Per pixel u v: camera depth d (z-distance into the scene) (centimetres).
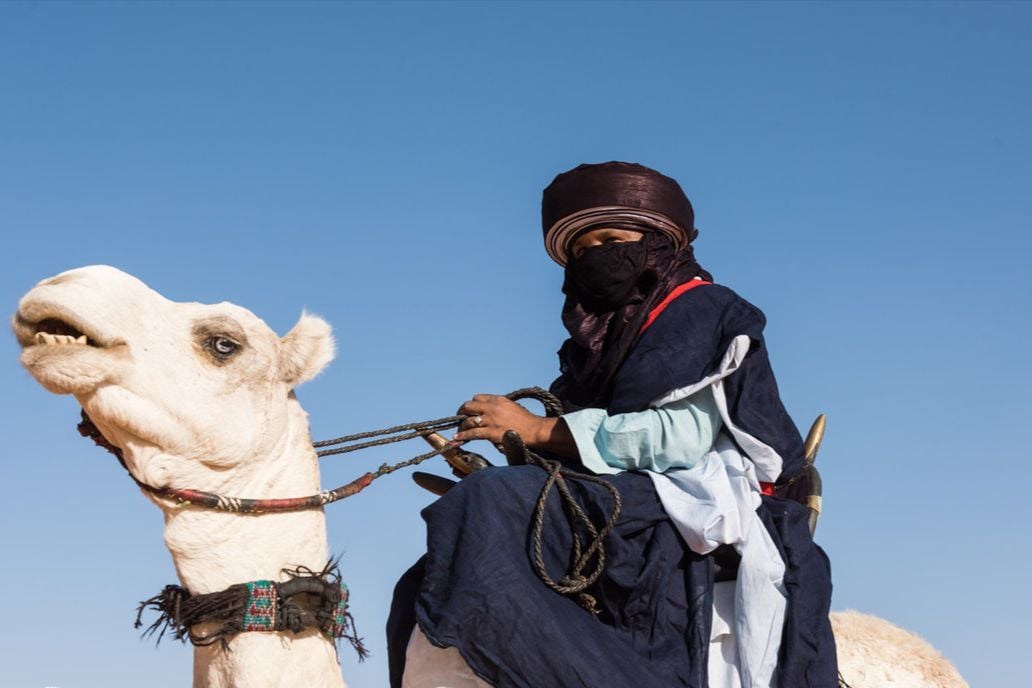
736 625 475
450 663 475
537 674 450
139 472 438
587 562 474
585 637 457
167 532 444
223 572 445
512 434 498
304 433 479
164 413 432
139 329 431
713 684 474
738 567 482
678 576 475
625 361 523
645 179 539
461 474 552
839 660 632
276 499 457
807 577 490
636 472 497
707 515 471
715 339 508
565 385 568
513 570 457
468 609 451
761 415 500
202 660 445
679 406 498
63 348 414
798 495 560
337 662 464
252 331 461
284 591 447
